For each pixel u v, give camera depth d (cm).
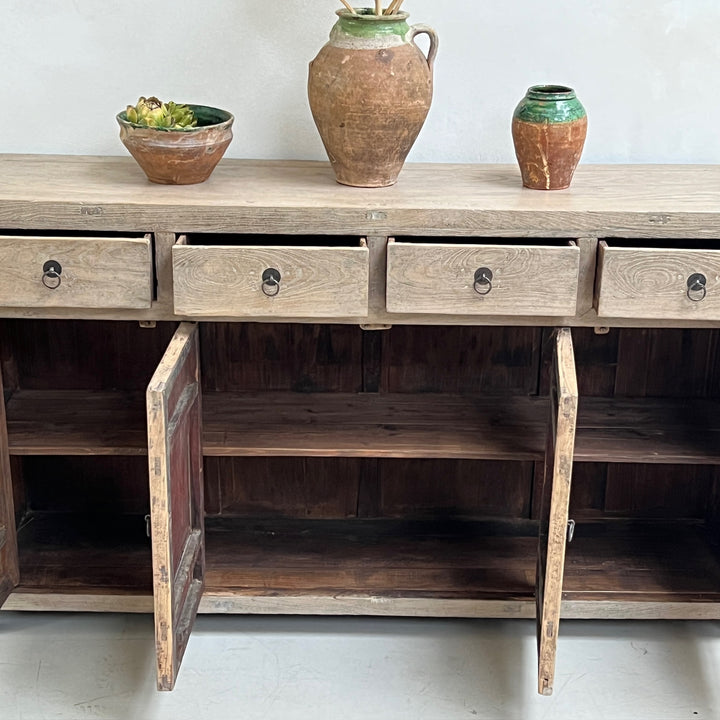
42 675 199
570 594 208
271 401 226
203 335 227
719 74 221
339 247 179
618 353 228
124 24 218
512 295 182
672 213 181
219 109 204
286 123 225
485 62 221
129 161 218
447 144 227
